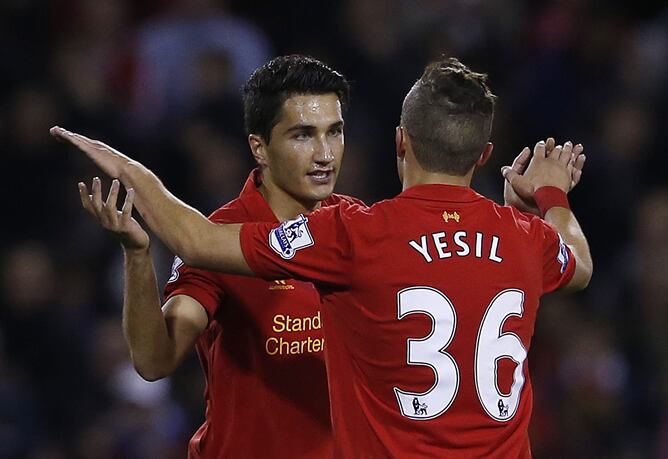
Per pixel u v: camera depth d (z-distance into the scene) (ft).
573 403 110.93
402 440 49.08
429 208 50.49
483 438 49.26
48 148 120.57
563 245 52.95
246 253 49.80
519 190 57.52
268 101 55.16
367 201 121.19
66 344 110.42
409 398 49.21
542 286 52.21
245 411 56.44
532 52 140.67
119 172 51.42
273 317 55.83
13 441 104.37
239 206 56.95
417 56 130.82
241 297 55.47
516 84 136.87
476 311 49.62
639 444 110.93
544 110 134.92
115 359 108.06
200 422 105.40
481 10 135.13
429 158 51.06
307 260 49.78
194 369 107.14
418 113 50.98
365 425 49.75
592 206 127.65
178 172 119.96
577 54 140.56
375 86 128.88
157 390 105.70
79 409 107.76
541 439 108.58
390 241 49.70
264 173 57.00
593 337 113.50
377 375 49.67
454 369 49.26
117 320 110.83
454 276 49.65
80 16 134.82
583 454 109.09
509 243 50.80
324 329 51.39
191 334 54.39
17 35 131.95
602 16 144.05
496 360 49.80
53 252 116.16
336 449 50.62
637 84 140.56
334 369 50.85
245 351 56.24
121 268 115.85
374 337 49.57
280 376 56.18
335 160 55.52
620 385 113.09
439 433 48.96
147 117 128.16
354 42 131.75
